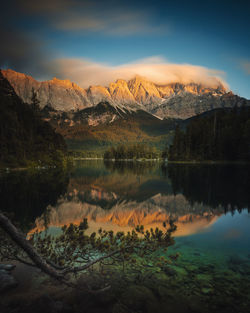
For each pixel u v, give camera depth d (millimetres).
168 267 5512
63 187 22406
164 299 4184
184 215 11562
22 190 19375
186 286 4645
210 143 109938
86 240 5512
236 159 102812
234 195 17469
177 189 21375
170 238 5453
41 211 11961
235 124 114000
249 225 9641
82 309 3881
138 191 20516
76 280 4852
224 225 9625
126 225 9648
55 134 108438
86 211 12305
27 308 3758
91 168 68688
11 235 3770
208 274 5172
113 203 14828
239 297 4262
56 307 3783
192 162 106000
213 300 4172
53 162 76625
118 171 53406
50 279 4953
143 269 5387
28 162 61062
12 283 4637
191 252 6535
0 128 61344
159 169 59750
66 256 5551
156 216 11352
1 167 50344
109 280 4848
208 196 17250
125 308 3912
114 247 5574
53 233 8180
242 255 6336
